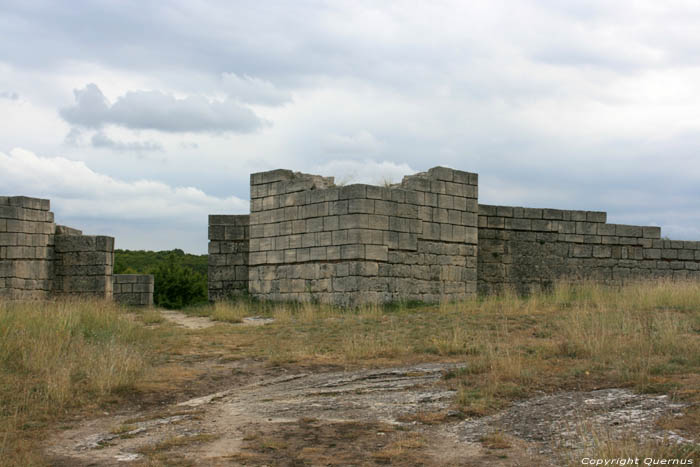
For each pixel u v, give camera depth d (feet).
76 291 99.81
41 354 48.14
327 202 88.74
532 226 107.34
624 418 32.01
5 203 96.43
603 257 112.47
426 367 48.67
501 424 32.94
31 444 32.42
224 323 77.00
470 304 81.71
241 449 30.42
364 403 38.32
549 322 66.49
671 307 73.05
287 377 47.26
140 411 39.17
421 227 91.97
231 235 101.04
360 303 84.17
